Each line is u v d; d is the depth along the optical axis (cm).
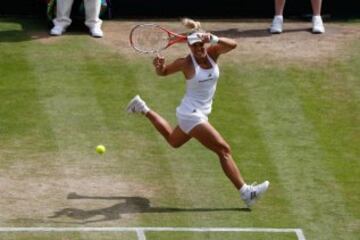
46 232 2670
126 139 3234
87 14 4016
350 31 4162
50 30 4056
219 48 2745
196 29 2764
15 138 3216
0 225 2702
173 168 3064
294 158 3150
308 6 4341
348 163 3133
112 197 2878
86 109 3409
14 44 3900
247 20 4288
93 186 2941
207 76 2733
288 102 3528
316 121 3406
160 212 2800
